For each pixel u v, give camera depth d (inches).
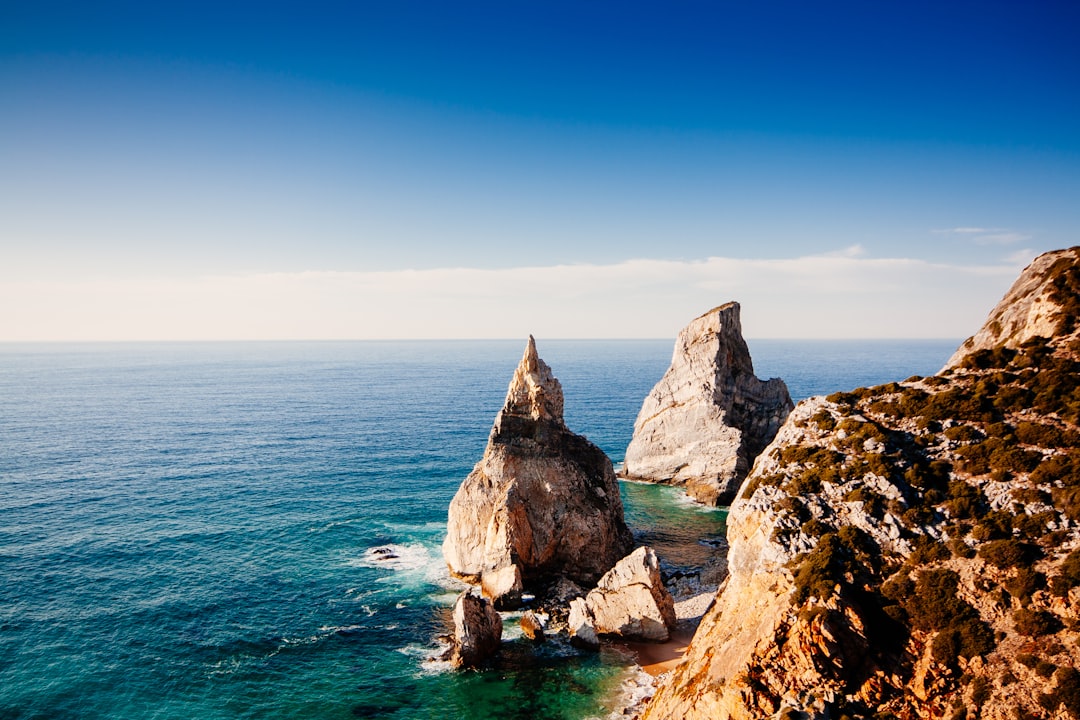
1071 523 1052.5
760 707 1016.9
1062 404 1254.9
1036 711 868.0
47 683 1646.2
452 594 2225.6
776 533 1253.7
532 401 2491.4
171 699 1609.3
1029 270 1672.0
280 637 1920.5
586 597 2091.5
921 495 1226.0
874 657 1029.8
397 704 1617.9
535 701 1632.6
